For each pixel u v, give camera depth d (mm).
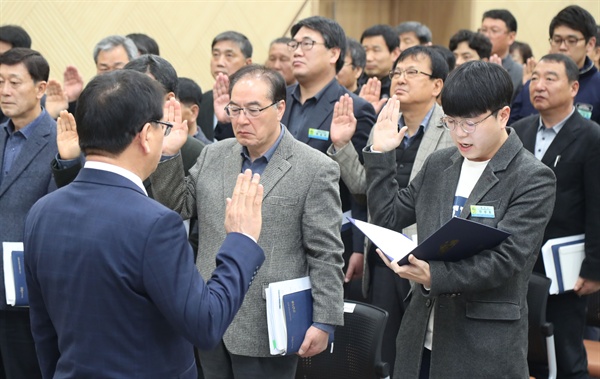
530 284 3299
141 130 1837
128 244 1761
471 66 2412
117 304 1772
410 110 3566
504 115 2424
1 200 3293
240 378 2713
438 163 2646
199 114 5156
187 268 1798
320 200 2680
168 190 2717
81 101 1848
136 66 3166
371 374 2828
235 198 1972
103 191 1833
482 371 2424
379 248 2406
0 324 3355
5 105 3348
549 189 2408
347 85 5215
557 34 4809
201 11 6324
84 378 1793
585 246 3543
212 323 1787
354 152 3424
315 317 2625
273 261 2658
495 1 7977
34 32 5645
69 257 1800
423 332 2570
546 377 3338
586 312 3738
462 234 2270
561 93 3709
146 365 1802
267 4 6676
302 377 2990
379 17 8062
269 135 2729
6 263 3156
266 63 5371
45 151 3344
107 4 5902
